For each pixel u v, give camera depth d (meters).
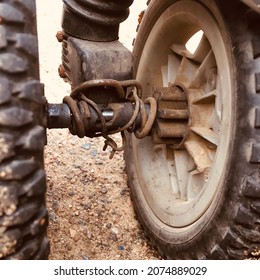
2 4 1.31
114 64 1.83
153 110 1.87
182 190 2.07
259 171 1.56
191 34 2.07
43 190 1.36
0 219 1.31
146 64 2.23
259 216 1.58
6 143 1.29
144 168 2.22
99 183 2.53
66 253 2.11
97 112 1.76
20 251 1.35
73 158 2.71
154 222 2.10
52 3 4.55
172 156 2.18
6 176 1.30
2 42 1.29
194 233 1.80
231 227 1.62
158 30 2.12
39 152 1.35
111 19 1.83
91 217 2.32
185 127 1.95
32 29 1.35
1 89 1.28
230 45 1.63
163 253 2.03
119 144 2.86
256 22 1.56
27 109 1.32
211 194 1.74
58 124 1.74
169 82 2.14
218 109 1.81
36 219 1.36
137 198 2.25
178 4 1.95
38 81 1.36
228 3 1.64
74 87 1.91
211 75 1.90
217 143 1.83
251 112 1.55
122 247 2.20
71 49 1.89
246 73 1.57
